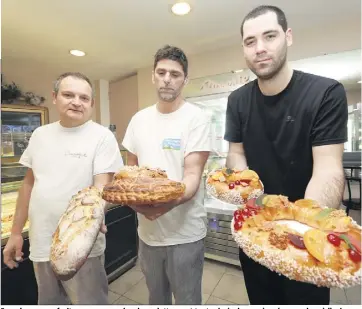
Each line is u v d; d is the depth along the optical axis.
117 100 2.98
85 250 0.60
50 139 0.98
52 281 0.97
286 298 0.92
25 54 2.12
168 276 1.00
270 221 0.55
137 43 1.95
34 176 1.01
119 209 1.91
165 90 0.89
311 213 0.54
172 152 0.94
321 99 0.75
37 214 0.94
